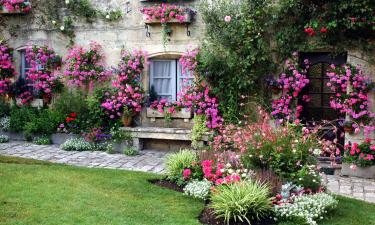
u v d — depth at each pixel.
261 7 8.37
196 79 9.12
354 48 8.05
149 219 5.14
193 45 9.33
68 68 10.20
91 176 6.88
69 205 5.45
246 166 6.34
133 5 9.74
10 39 10.80
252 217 5.19
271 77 8.55
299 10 8.19
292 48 8.37
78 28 10.20
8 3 10.39
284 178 6.09
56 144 9.94
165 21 9.26
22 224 4.80
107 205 5.54
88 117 9.83
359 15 7.62
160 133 9.30
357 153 7.93
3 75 10.76
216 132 8.80
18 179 6.45
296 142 6.34
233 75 8.70
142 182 6.68
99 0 9.99
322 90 8.58
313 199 5.55
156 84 9.93
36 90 10.72
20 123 10.25
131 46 9.83
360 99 7.96
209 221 5.21
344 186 7.21
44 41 10.52
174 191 6.32
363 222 5.37
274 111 8.43
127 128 9.50
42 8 10.45
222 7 8.69
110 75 9.96
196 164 6.70
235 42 8.52
